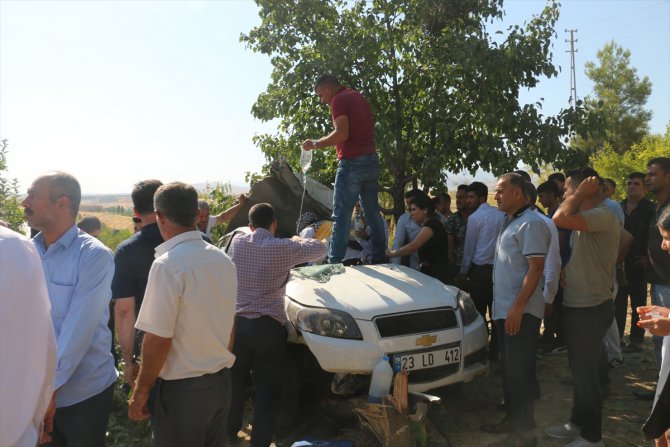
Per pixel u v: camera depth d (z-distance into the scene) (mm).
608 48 32438
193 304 2629
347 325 4004
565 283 3904
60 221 2982
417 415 3766
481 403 4965
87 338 2836
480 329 4406
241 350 3982
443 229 5977
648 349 6414
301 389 4406
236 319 3990
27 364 1763
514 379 3986
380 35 8328
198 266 2662
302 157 5785
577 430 4168
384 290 4375
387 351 3924
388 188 8922
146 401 2678
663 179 4621
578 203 3623
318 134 8695
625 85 31406
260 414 3932
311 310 4164
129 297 3350
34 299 1787
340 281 4617
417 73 8484
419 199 6141
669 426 2809
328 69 7973
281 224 6730
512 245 4055
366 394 4070
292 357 4406
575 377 3869
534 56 7844
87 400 2984
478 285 5570
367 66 8164
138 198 3443
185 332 2646
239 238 4180
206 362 2701
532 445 3947
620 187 17578
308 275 4766
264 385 4004
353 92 5539
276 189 6680
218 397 2770
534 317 3967
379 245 5852
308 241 4191
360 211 6281
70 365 2771
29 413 1781
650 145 18359
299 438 4152
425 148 8781
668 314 2830
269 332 3961
